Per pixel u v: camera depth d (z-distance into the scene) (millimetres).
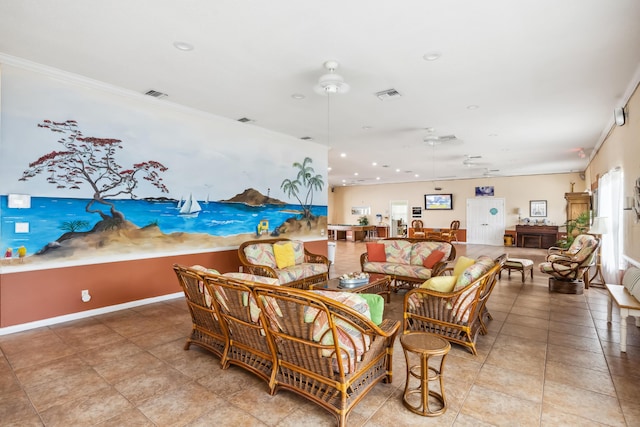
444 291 3082
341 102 4578
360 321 2000
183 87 4070
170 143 4695
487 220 12625
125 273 4262
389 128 5926
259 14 2566
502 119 5355
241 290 2268
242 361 2555
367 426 1955
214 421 2004
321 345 1947
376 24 2691
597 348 3031
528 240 11531
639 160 3824
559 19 2598
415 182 14250
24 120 3469
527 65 3412
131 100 4285
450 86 3984
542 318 3914
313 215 7047
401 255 5418
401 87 4023
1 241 3363
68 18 2633
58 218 3713
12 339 3250
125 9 2512
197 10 2518
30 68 3439
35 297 3568
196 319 2980
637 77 3645
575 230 8570
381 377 2355
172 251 4734
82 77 3762
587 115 5133
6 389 2355
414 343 2090
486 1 2385
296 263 5492
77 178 3842
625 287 3443
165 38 2936
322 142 7090
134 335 3369
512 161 9492
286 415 2061
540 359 2816
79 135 3844
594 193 8133
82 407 2146
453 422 1985
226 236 5395
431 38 2902
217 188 5277
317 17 2602
